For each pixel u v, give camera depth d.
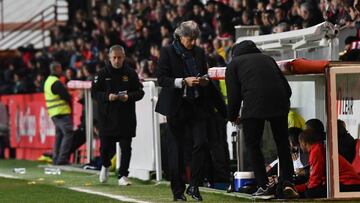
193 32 26.41
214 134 26.67
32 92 63.06
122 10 64.12
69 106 48.28
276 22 42.78
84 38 63.81
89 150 44.12
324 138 26.84
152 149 35.97
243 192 28.23
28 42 79.12
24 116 59.41
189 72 26.38
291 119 30.53
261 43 33.12
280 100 25.52
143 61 48.03
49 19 78.50
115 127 33.78
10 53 77.56
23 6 81.25
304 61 25.72
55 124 48.28
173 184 26.56
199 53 26.56
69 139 48.12
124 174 34.12
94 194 30.14
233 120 26.12
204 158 26.23
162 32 53.00
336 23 36.94
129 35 60.94
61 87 47.94
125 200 27.56
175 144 26.41
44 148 56.41
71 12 74.81
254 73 25.58
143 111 36.88
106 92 33.88
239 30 37.06
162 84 26.16
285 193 25.36
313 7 39.09
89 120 44.16
